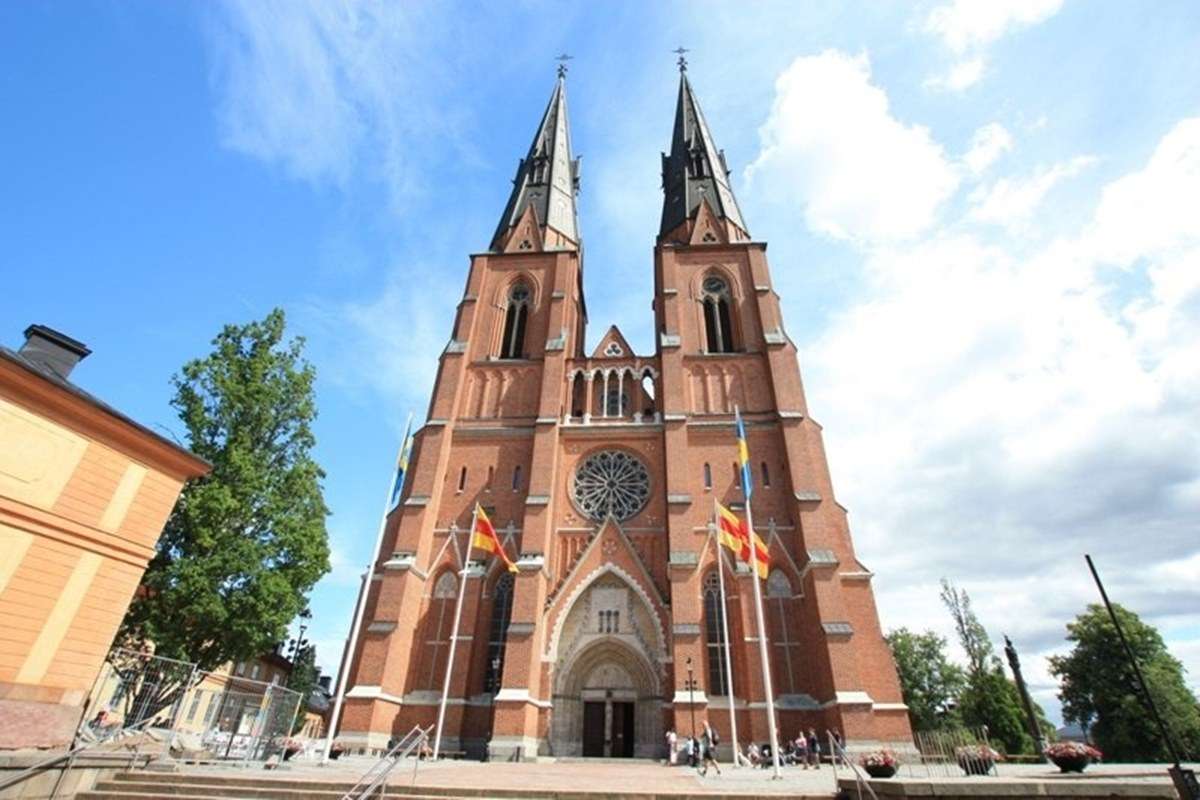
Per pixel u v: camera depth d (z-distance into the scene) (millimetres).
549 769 26094
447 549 40750
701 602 36656
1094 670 52906
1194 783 12539
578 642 37469
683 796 15539
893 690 33406
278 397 33188
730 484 41688
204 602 26531
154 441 18750
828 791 16047
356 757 30312
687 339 49656
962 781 13570
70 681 16203
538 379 48125
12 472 15383
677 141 67188
